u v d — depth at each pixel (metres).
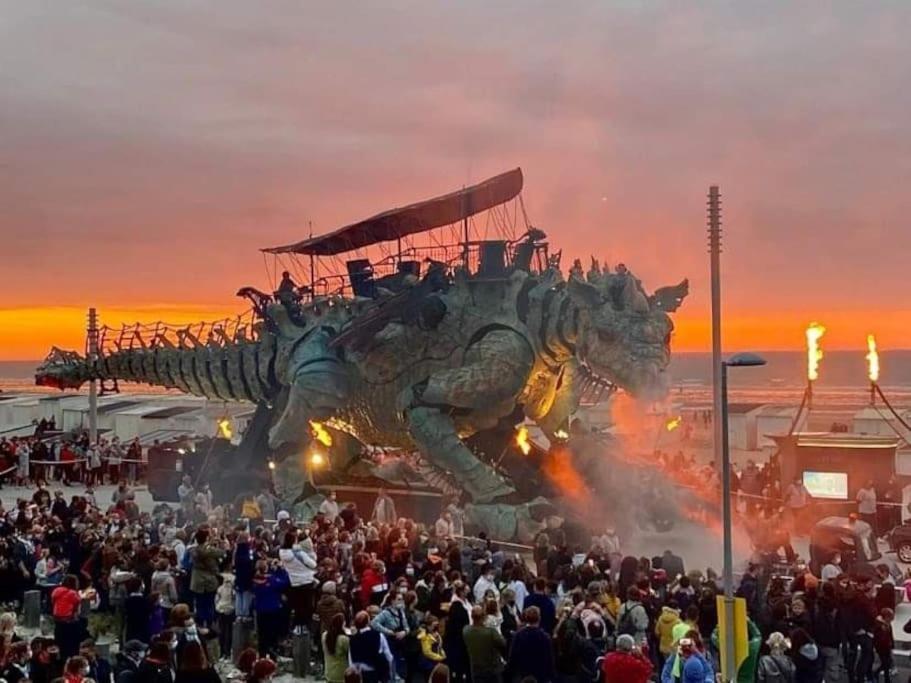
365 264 41.53
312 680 21.69
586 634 18.64
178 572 24.19
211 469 41.41
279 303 42.78
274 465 38.88
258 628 22.34
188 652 15.73
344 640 18.59
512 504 33.78
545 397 36.88
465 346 36.50
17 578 25.69
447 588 20.53
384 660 18.41
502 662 17.69
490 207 39.16
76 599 20.70
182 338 46.72
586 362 35.00
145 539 26.64
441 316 36.44
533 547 30.42
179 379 45.75
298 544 22.94
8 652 16.06
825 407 75.69
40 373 50.84
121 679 15.86
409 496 37.19
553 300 35.56
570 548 27.14
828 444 36.22
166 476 44.16
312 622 22.58
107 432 70.25
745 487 38.53
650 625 20.03
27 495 49.09
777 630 20.16
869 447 35.72
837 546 28.89
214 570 23.66
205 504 36.31
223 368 43.84
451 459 34.84
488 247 37.38
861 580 21.38
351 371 38.91
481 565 22.77
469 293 36.91
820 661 18.80
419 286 36.59
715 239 35.28
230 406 71.25
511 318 36.12
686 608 20.17
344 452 40.94
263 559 22.75
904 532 31.72
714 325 36.22
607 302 34.56
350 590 22.44
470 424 36.41
